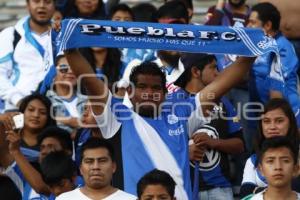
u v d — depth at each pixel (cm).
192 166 2297
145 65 2111
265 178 2130
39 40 2797
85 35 2017
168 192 1994
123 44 2023
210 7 3159
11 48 2795
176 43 2033
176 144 2083
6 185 2375
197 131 2369
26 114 2475
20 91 2747
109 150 2055
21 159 2350
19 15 3472
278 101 2289
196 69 2384
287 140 2045
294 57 2708
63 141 2391
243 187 2262
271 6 2734
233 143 2378
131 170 2066
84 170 2055
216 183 2364
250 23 2745
